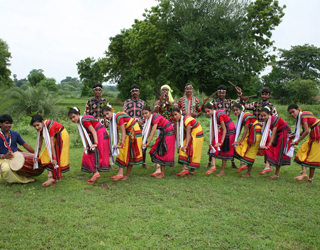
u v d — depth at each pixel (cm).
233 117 1677
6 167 495
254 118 575
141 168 652
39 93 1755
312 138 521
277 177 570
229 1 2338
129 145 541
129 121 539
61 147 505
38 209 403
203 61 2275
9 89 1736
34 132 1094
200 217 383
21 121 1537
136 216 386
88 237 329
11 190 481
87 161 522
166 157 557
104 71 4062
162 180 546
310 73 5262
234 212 402
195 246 315
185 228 354
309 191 490
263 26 2667
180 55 2369
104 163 526
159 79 3153
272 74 5112
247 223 371
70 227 353
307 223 372
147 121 562
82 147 893
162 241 327
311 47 5356
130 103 642
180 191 482
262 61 2727
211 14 2341
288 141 557
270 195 467
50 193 468
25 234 336
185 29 2286
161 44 2677
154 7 2783
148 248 313
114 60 3750
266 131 558
